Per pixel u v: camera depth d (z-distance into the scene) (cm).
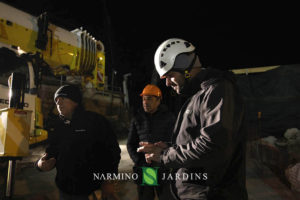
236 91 110
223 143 93
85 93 1355
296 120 573
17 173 423
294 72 596
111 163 180
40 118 594
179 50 123
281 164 438
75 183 170
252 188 356
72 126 179
